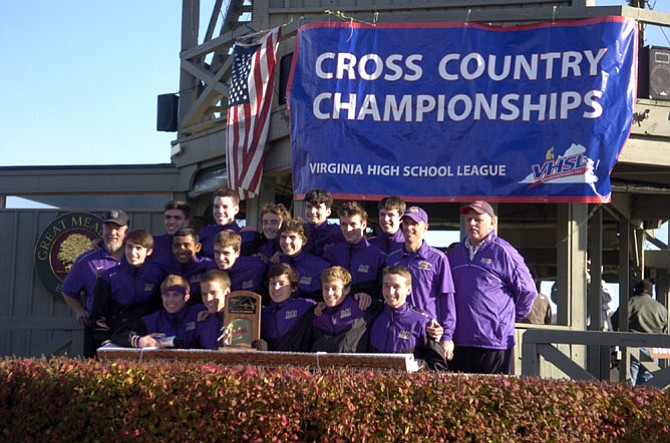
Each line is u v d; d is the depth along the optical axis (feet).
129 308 26.86
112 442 19.45
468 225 25.50
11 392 20.70
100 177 43.42
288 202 45.01
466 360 25.16
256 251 28.09
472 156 32.07
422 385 19.16
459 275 25.36
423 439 18.79
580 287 32.14
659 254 53.11
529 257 55.98
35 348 41.22
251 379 19.26
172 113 43.75
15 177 44.06
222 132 39.75
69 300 29.14
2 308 41.81
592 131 31.19
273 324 24.13
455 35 32.86
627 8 32.07
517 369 31.32
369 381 19.24
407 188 32.40
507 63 32.35
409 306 23.71
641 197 45.27
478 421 18.95
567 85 31.65
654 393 19.84
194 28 43.88
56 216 42.11
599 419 19.53
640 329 40.11
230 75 41.39
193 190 42.32
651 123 32.58
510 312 25.23
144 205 43.19
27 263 42.01
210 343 24.21
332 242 26.89
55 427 19.98
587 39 31.78
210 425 19.06
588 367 39.32
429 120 32.60
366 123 33.06
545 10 32.40
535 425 19.07
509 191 31.63
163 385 19.42
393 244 26.48
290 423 18.94
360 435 18.78
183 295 25.26
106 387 19.70
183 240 26.76
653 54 32.81
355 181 32.83
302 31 34.27
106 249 29.07
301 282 25.53
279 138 36.17
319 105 33.50
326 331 23.71
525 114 31.89
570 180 31.14
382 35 33.45
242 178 36.60
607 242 53.16
